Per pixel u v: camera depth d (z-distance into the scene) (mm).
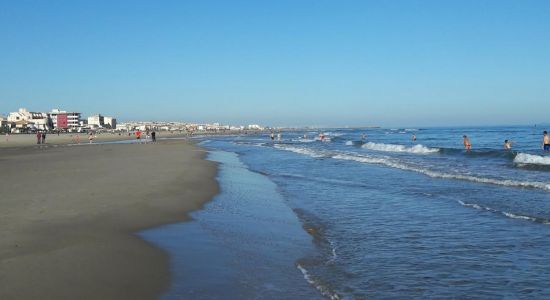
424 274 6453
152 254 7117
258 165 26281
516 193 13953
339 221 10258
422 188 15523
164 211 10805
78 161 25969
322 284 5996
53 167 21656
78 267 6227
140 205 11227
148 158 29000
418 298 5547
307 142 69438
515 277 6309
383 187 16000
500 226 9414
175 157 30266
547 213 10664
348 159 30156
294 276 6324
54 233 8055
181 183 15922
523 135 87312
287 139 89000
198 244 7926
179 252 7355
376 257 7332
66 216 9531
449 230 9172
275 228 9492
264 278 6203
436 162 26938
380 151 41188
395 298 5535
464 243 8156
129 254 7008
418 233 8977
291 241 8391
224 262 6906
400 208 11797
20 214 9625
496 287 5926
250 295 5539
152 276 6090
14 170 20000
